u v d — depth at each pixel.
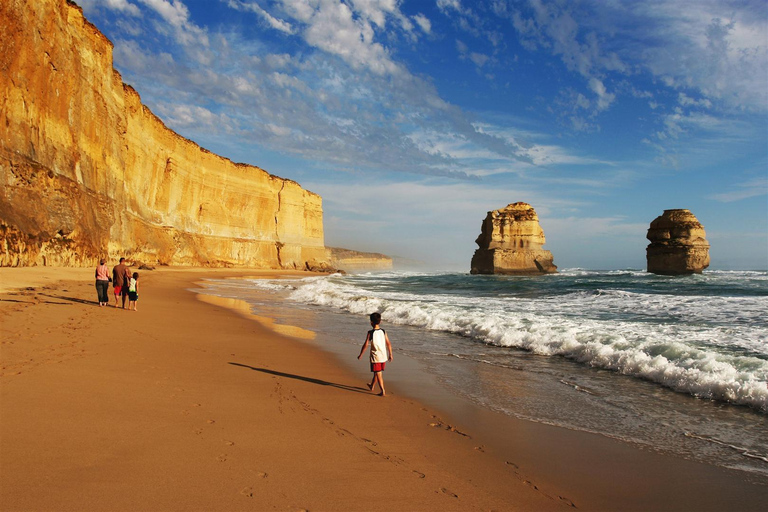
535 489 3.96
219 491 3.36
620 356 9.06
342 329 14.11
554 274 61.91
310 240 94.31
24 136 26.41
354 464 4.15
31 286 17.23
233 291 29.25
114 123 40.56
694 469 4.53
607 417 6.12
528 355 10.38
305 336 12.55
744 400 6.70
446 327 14.21
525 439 5.24
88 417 4.65
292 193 88.00
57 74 30.00
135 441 4.16
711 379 7.26
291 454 4.25
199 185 66.50
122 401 5.31
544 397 7.03
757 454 4.94
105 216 36.03
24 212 25.25
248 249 75.50
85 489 3.19
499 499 3.70
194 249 61.94
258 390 6.57
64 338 8.85
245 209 77.06
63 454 3.74
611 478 4.27
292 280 45.38
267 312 18.25
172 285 30.59
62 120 30.52
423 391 7.29
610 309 17.64
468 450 4.81
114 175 39.81
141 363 7.52
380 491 3.64
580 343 10.34
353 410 6.00
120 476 3.45
